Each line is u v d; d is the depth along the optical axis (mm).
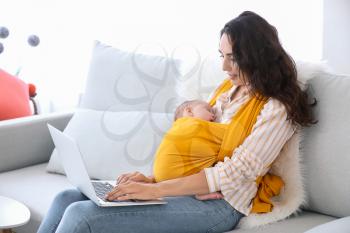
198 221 1809
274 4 2949
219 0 3096
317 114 1886
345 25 2887
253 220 1821
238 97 1975
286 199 1879
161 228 1772
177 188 1810
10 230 2127
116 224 1722
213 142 1913
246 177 1817
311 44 2924
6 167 2588
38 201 2186
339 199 1819
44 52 3609
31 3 3549
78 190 1959
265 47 1828
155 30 3316
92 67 2678
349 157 1796
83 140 2465
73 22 3557
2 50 3223
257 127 1822
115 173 2344
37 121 2666
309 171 1882
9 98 2834
